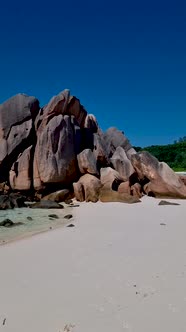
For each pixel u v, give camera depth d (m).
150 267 10.38
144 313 7.33
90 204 28.20
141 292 8.45
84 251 12.64
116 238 14.74
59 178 31.69
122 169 33.91
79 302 8.05
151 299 8.00
